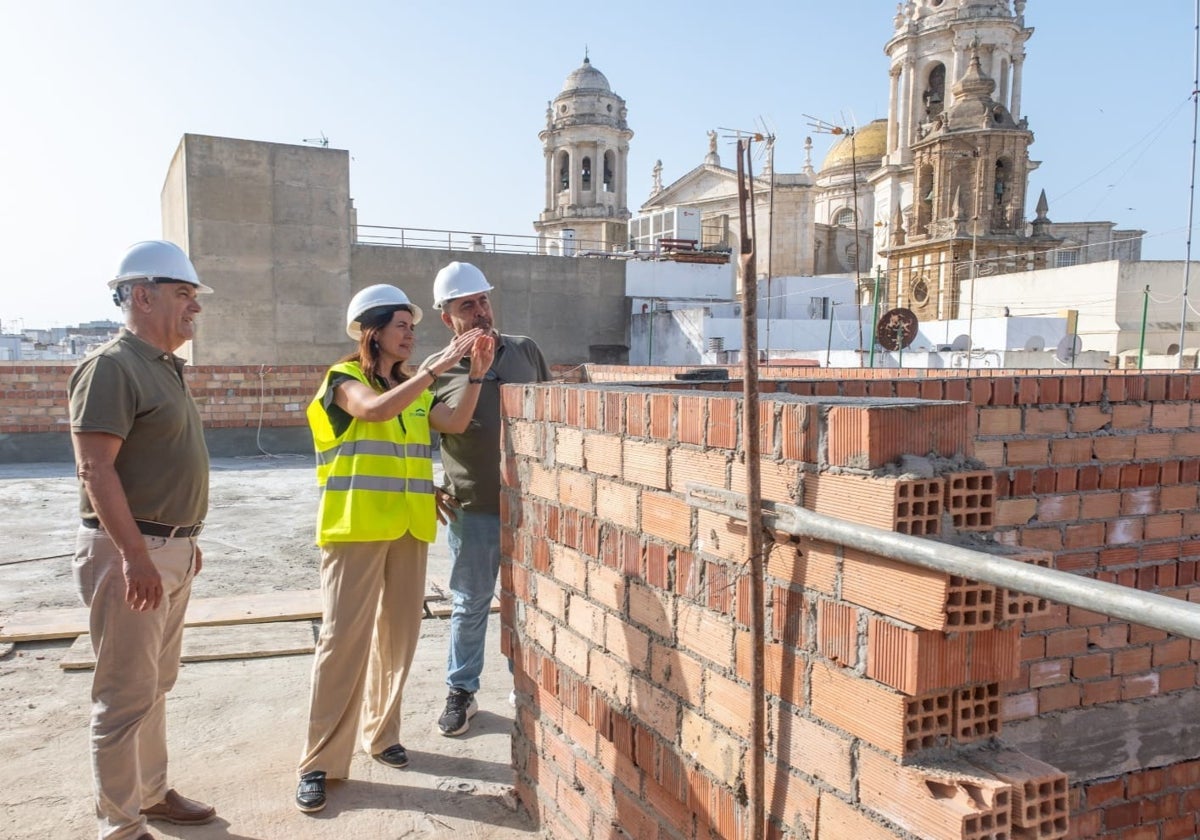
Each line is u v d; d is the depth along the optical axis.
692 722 2.12
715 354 21.69
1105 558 3.13
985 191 33.41
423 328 23.08
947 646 1.53
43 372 12.74
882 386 3.03
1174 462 3.22
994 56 39.44
